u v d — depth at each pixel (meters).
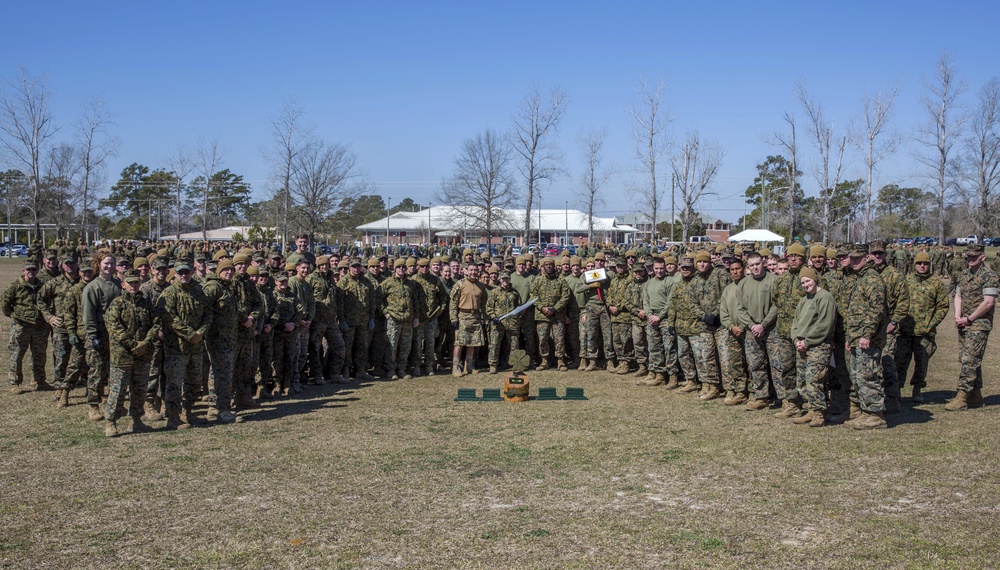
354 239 70.88
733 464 7.27
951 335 18.44
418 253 37.72
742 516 5.78
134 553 5.22
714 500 6.18
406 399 11.15
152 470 7.29
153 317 9.03
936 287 9.80
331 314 12.48
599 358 15.18
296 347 11.80
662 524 5.64
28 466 7.45
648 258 13.53
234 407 10.48
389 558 5.08
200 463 7.52
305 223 41.69
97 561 5.09
